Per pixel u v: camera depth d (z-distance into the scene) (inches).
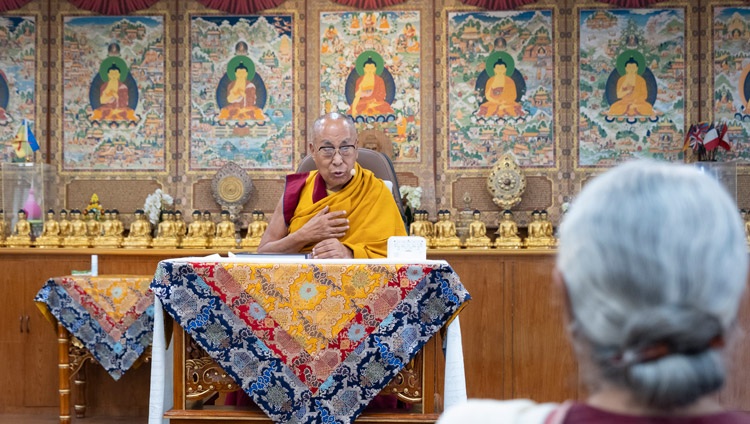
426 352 108.0
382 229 136.7
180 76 253.1
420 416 107.7
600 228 30.3
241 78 253.0
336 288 106.0
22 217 224.8
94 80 253.8
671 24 247.3
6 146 252.2
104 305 171.0
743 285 29.9
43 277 203.3
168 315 111.3
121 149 252.8
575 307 31.5
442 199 249.1
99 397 198.8
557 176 247.3
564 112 248.4
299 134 251.3
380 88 250.8
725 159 243.9
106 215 230.5
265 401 105.7
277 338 106.0
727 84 245.0
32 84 253.8
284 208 142.4
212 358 106.9
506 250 200.1
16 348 201.2
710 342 29.6
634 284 29.3
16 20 254.2
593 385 31.5
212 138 252.2
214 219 250.5
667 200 29.8
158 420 108.1
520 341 199.3
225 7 253.1
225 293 106.6
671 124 246.5
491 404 34.4
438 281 105.6
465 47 250.4
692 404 29.9
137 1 254.1
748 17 245.0
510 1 250.2
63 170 252.5
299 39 252.2
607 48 248.4
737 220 30.4
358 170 141.0
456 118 249.8
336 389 105.3
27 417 197.6
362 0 251.9
